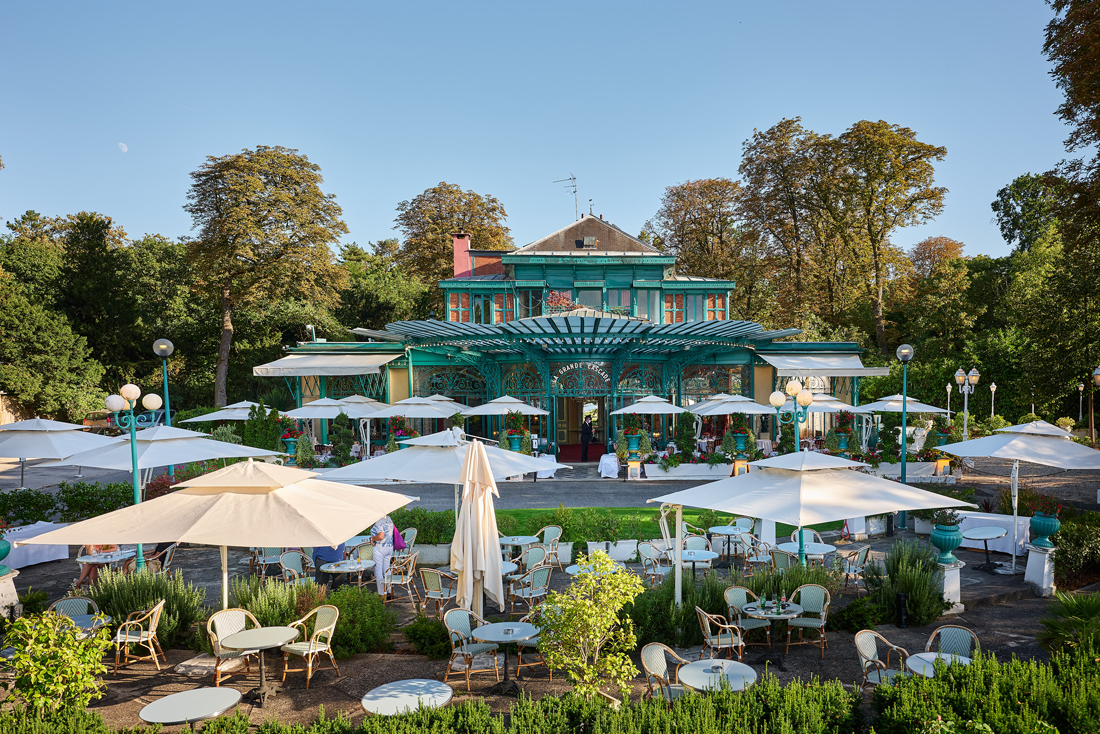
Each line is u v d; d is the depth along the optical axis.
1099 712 5.82
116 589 10.30
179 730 7.39
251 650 8.13
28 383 41.03
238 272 44.09
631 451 25.55
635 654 9.41
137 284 51.84
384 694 7.14
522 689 8.36
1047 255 47.28
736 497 9.15
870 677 8.62
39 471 30.39
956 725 5.73
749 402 26.22
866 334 50.41
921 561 11.31
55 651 6.77
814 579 10.84
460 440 12.75
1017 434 14.12
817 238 46.81
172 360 50.94
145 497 17.98
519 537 13.85
